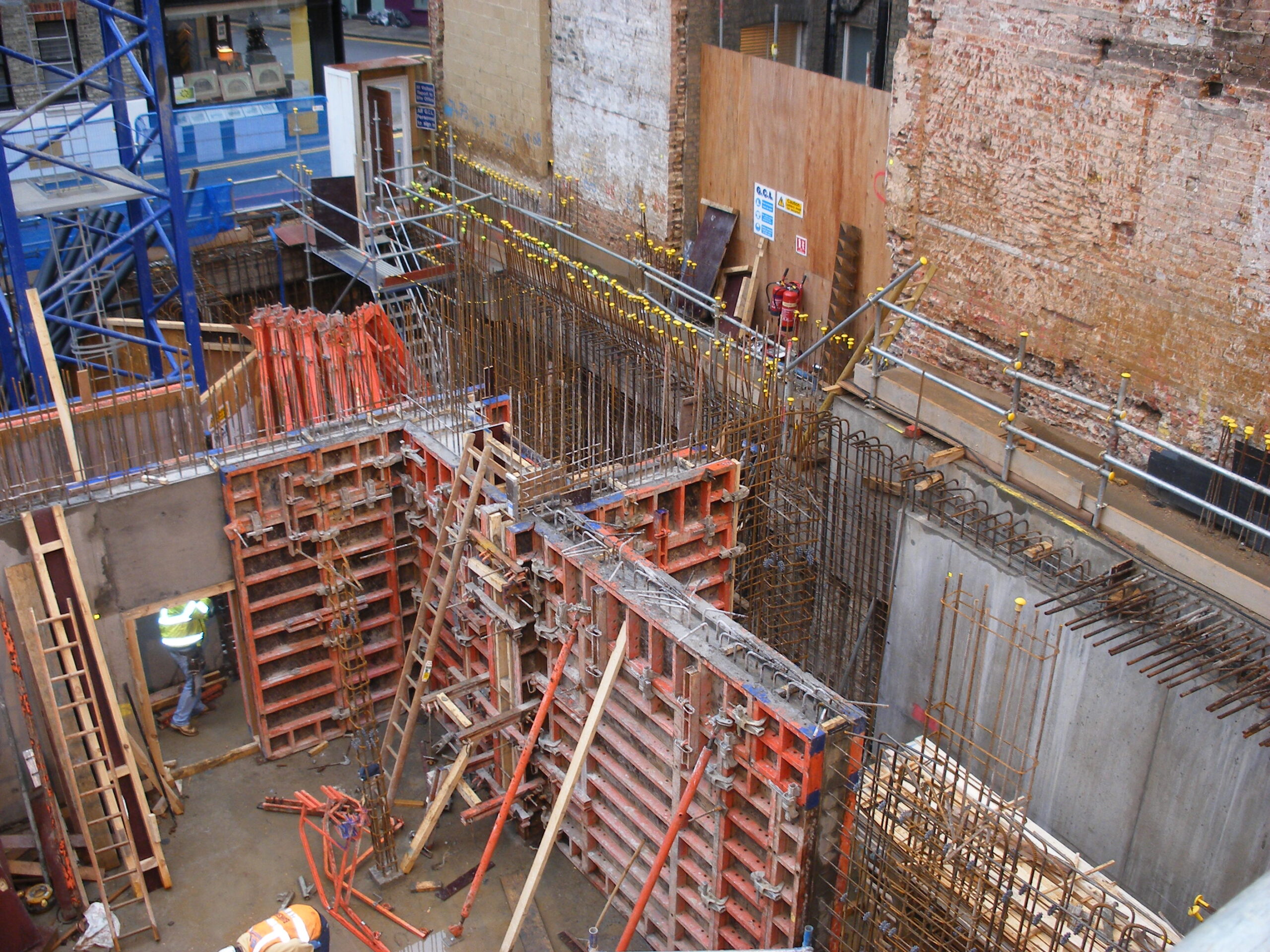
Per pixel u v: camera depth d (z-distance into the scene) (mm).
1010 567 12469
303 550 13945
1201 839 10977
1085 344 13844
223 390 15320
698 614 10711
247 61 26375
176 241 16547
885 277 17016
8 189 15023
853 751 9797
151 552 13039
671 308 19062
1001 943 9609
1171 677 10578
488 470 13086
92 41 23719
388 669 14898
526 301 19094
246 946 8344
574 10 21203
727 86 19125
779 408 14703
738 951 10258
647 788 11586
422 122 24609
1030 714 12461
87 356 19203
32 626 11977
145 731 13398
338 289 23875
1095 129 13039
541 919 12195
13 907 11531
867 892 10438
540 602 12250
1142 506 12219
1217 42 11641
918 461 14055
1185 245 12461
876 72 19016
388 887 12508
